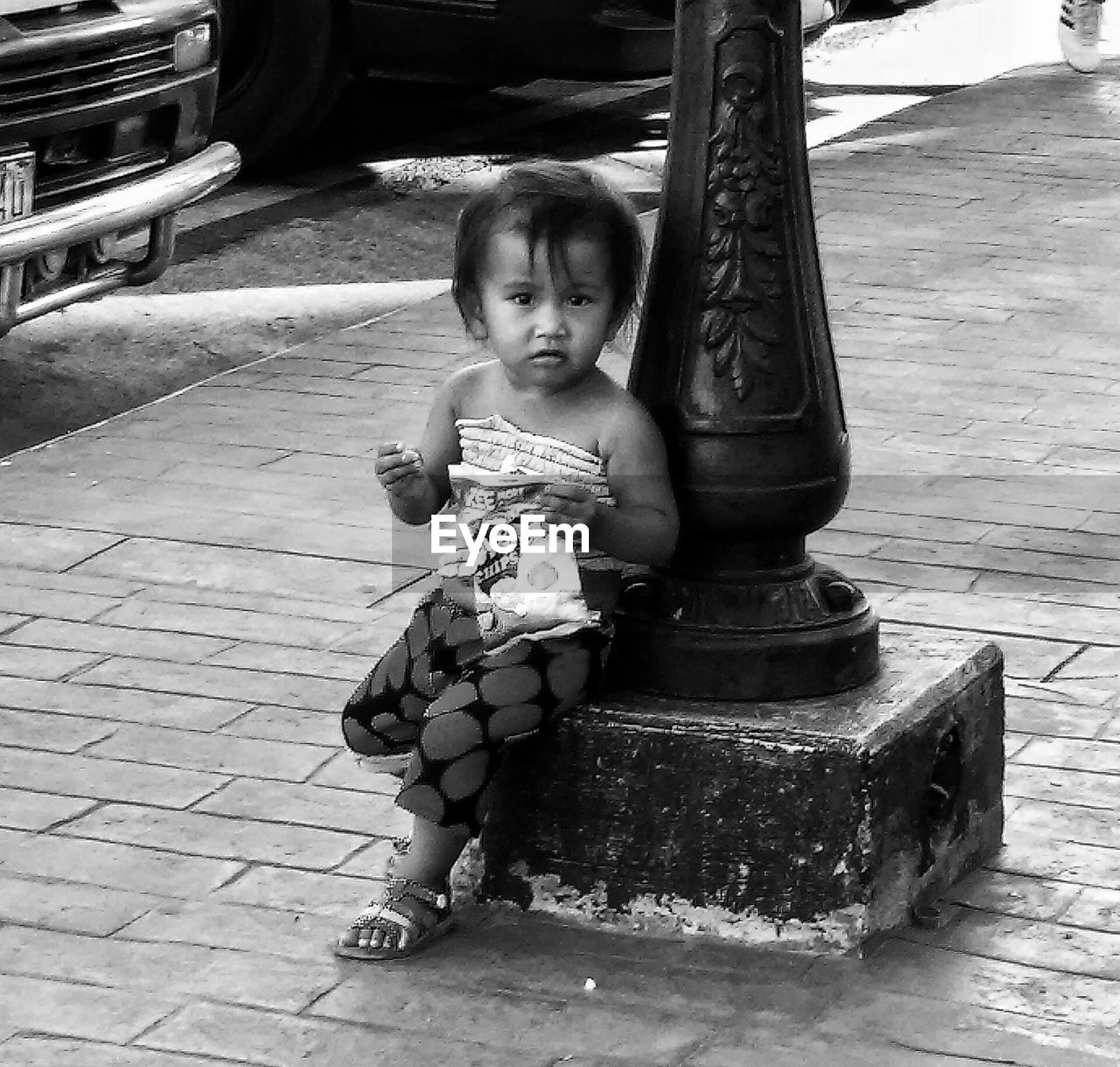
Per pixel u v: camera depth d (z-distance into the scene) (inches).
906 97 477.4
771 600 131.3
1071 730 160.7
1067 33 486.3
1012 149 399.2
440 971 125.6
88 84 247.3
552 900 132.2
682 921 129.6
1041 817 146.8
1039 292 299.9
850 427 240.2
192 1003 121.6
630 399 128.4
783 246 128.1
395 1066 115.0
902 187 367.9
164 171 266.7
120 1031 118.5
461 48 387.5
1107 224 341.1
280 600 189.2
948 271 311.1
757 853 127.4
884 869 128.0
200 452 234.7
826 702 130.7
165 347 292.0
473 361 272.5
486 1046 117.1
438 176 402.9
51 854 140.0
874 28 585.9
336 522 211.3
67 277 259.9
